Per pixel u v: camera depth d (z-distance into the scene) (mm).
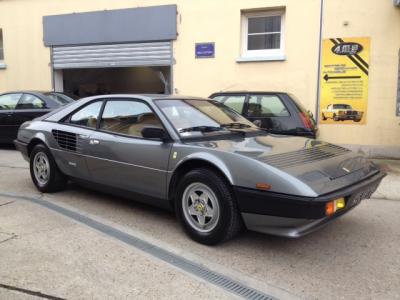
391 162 8922
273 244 4117
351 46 9508
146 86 15125
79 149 5242
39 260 3646
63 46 12711
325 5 9602
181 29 11047
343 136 9789
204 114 4949
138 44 11633
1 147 10758
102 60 12195
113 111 5078
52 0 12625
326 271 3551
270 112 7754
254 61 10375
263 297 3102
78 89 14336
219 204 3852
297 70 10008
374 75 9438
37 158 5906
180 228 4508
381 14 9250
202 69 10953
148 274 3426
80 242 4074
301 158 3961
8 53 13531
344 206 3654
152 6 11273
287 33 9992
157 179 4395
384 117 9461
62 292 3107
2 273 3396
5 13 13352
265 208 3584
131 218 4820
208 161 3908
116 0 11719
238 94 8125
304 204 3381
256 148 4145
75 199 5566
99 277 3354
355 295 3150
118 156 4750
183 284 3268
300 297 3115
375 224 4805
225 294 3127
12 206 5246
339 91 9703
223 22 10609
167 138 4332
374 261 3766
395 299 3098
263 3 10156
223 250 3949
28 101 9938
